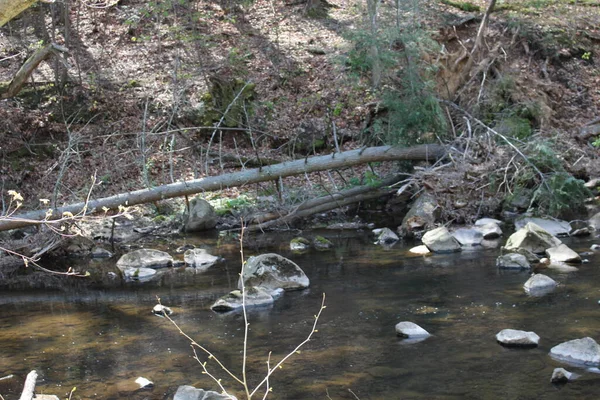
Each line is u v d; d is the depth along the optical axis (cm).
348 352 578
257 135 1513
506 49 1722
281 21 1892
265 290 768
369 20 1240
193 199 1214
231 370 551
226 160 1437
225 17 1850
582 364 527
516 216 1143
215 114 1515
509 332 583
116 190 1310
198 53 1570
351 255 966
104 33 1703
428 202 1115
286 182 1384
